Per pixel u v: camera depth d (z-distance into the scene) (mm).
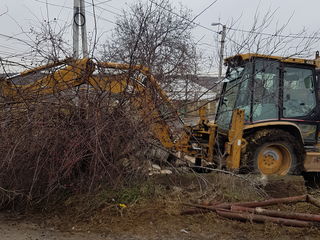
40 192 3713
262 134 4918
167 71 4527
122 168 3910
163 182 4098
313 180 5859
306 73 5375
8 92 4125
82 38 4750
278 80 5137
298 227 3143
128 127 3875
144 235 3047
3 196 3641
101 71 4145
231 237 3021
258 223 3246
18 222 3346
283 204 3684
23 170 3607
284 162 5086
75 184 3713
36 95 3986
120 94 4051
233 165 4559
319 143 5488
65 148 3504
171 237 3016
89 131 3590
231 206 3434
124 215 3398
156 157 4410
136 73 4223
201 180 4129
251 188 4066
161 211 3475
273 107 5184
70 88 4055
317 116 5379
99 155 3521
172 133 4527
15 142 3500
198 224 3250
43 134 3506
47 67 4180
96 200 3578
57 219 3379
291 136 5016
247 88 4945
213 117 5883
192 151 4773
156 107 4203
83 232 3109
